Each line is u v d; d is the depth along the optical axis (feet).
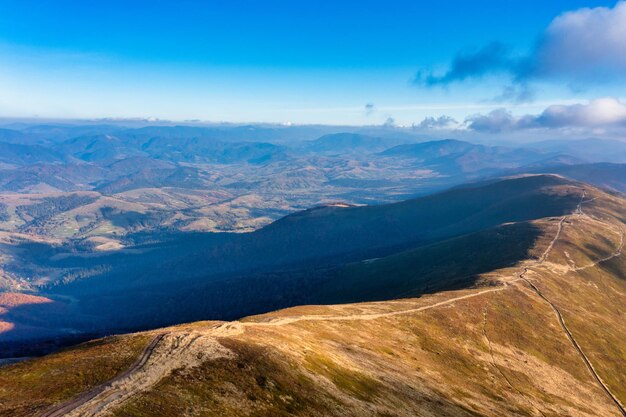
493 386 321.93
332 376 220.43
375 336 345.51
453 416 232.12
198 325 270.46
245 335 239.91
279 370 198.29
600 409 344.28
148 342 208.33
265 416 159.33
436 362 332.19
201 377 172.65
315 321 341.62
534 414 289.33
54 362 180.86
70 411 136.77
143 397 148.97
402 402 225.15
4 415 134.72
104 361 181.78
